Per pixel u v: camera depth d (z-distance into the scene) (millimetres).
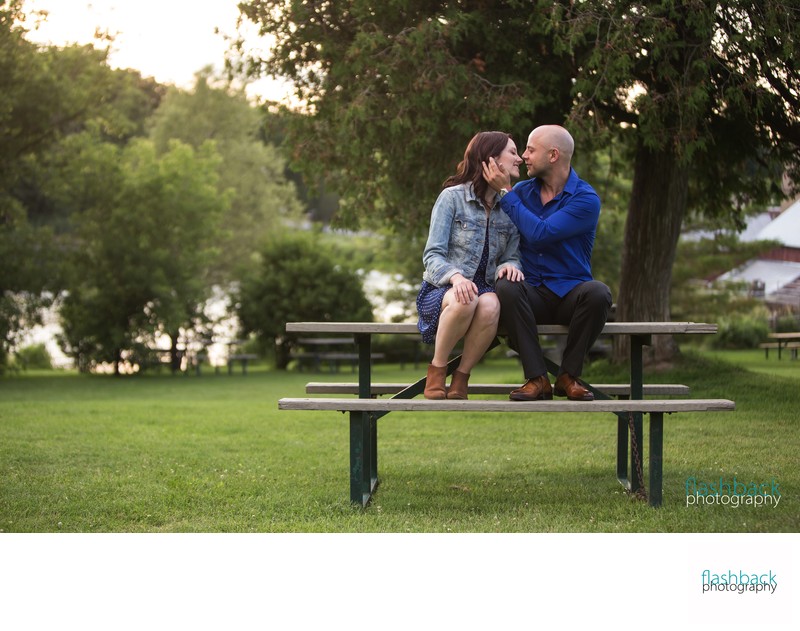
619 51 10398
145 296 26078
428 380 5066
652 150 11586
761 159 13750
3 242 23922
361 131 12258
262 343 29047
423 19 11711
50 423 10281
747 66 10891
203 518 5152
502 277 5070
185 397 16906
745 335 27453
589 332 5012
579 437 8766
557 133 5254
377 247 30422
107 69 24656
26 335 25500
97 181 25719
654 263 13656
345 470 6805
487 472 6707
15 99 22578
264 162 37625
